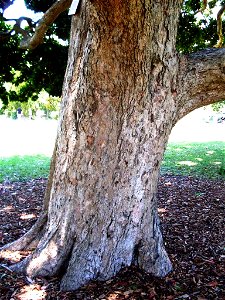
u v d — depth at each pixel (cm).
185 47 699
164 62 272
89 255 291
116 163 281
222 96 310
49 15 430
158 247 310
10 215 523
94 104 269
